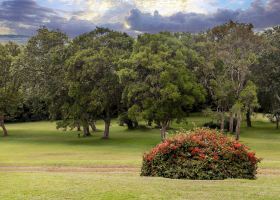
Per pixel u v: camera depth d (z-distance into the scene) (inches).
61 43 2146.9
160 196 410.3
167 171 583.8
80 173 751.1
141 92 1630.2
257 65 2228.1
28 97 2180.1
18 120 3307.1
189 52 1850.4
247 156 590.9
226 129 2396.7
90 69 1793.8
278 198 406.0
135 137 2057.1
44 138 2096.5
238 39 1879.9
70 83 1846.7
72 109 1903.3
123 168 880.9
